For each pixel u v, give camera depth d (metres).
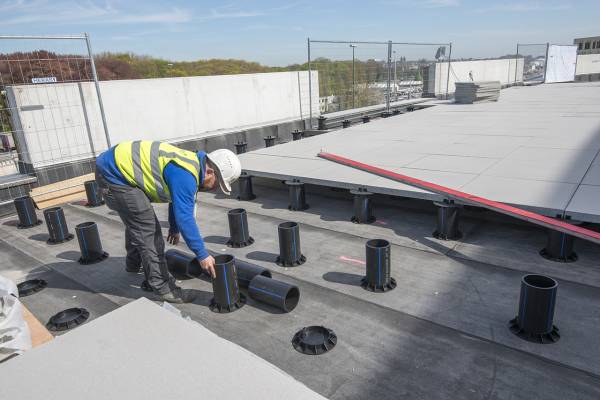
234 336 3.30
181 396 1.18
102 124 9.13
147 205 3.40
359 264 4.44
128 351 1.39
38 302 4.01
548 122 9.34
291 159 7.46
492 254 4.44
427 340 3.13
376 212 5.97
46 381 1.26
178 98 10.64
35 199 7.28
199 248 3.31
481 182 5.30
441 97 19.66
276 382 1.23
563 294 3.62
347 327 3.35
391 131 9.55
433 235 4.99
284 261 4.48
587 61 30.11
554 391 2.58
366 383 2.73
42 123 8.11
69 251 5.23
